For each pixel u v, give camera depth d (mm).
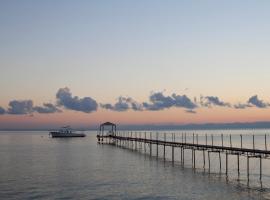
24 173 84250
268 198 56688
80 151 150375
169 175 79688
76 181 72500
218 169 89562
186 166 95938
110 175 80312
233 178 74938
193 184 68375
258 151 70125
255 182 69938
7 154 137750
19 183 70438
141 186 66938
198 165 98500
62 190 63500
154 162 105750
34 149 165625
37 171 87625
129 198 57562
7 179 75375
